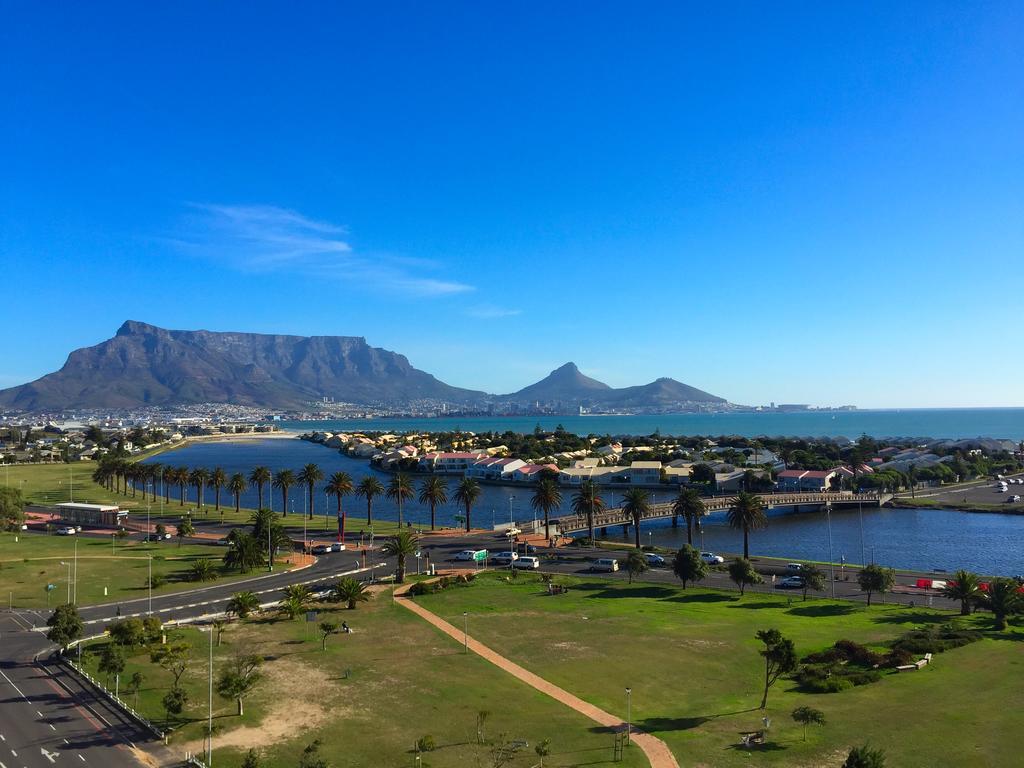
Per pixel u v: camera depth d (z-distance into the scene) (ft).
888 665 259.80
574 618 333.42
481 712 212.43
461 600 369.91
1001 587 314.55
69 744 201.46
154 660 265.54
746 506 495.00
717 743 200.03
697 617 334.44
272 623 325.83
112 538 567.59
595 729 210.38
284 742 202.08
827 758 190.29
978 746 196.34
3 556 486.38
